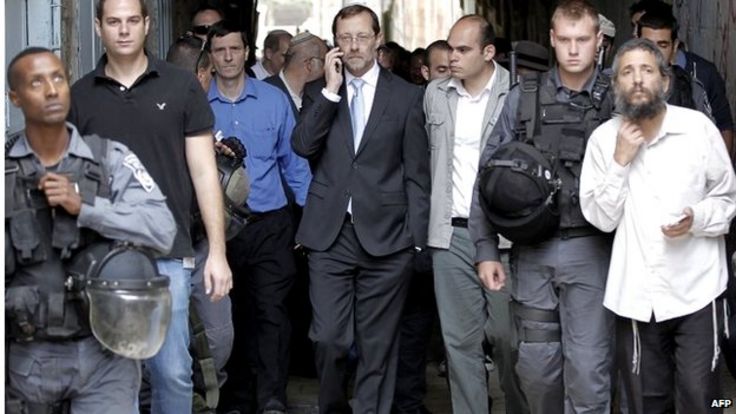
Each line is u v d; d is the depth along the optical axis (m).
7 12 6.83
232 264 8.07
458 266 7.43
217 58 8.03
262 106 8.10
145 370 6.69
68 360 5.09
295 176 8.24
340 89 7.49
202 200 6.18
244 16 14.62
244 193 6.87
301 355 9.55
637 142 6.04
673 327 6.20
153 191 5.19
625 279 6.19
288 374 9.08
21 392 5.11
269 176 8.11
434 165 7.50
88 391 5.17
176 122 6.10
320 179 7.47
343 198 7.39
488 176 6.34
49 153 5.09
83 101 6.08
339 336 7.42
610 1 15.46
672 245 6.11
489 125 7.39
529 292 6.53
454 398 7.61
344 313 7.45
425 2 23.78
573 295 6.43
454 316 7.50
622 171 6.08
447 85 7.50
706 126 6.16
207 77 7.68
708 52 11.34
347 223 7.41
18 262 5.02
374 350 7.48
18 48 7.03
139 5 6.05
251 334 8.20
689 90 7.15
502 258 7.41
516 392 7.50
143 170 5.20
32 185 5.02
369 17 7.42
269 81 9.14
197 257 6.77
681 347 6.19
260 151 8.09
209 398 6.78
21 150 5.04
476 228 6.70
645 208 6.13
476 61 7.36
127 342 4.94
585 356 6.41
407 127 7.42
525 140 6.46
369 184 7.37
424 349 8.09
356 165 7.41
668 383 6.33
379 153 7.40
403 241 7.41
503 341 7.42
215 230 6.17
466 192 7.41
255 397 8.34
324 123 7.37
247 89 8.12
